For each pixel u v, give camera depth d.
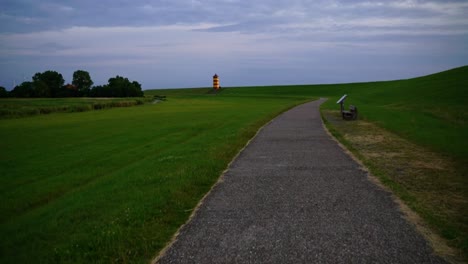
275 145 13.10
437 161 9.67
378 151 11.35
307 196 6.71
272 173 8.69
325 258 4.23
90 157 15.80
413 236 4.79
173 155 12.38
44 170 13.64
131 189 7.88
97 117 40.19
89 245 4.82
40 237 5.66
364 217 5.52
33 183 11.62
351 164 9.47
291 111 32.41
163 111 46.84
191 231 5.21
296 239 4.79
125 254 4.52
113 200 7.12
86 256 4.55
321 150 11.77
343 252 4.37
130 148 17.83
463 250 4.36
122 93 117.38
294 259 4.23
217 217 5.75
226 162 10.16
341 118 23.84
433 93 45.44
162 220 5.68
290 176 8.31
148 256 4.48
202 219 5.68
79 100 80.19
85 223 5.89
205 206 6.33
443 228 4.99
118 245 4.76
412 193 6.73
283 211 5.92
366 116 24.14
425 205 5.99
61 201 8.38
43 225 6.27
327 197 6.61
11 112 44.41
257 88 174.62
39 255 4.83
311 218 5.55
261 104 59.12
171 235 5.12
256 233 5.04
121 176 9.95
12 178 12.59
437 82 59.69
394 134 15.44
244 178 8.28
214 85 179.88
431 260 4.14
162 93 181.38
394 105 35.66
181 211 6.16
